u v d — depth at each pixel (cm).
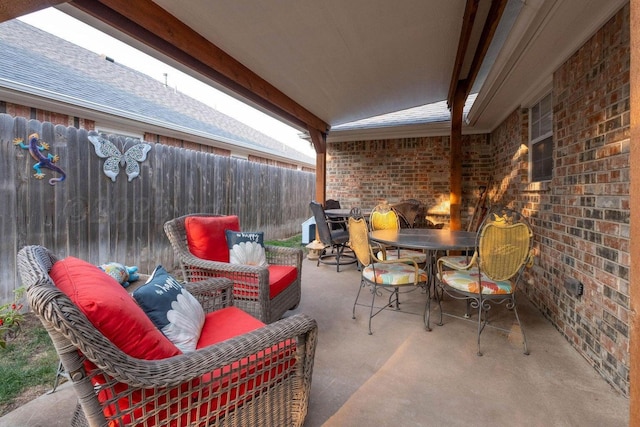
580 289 220
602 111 197
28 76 405
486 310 278
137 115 510
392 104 503
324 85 394
